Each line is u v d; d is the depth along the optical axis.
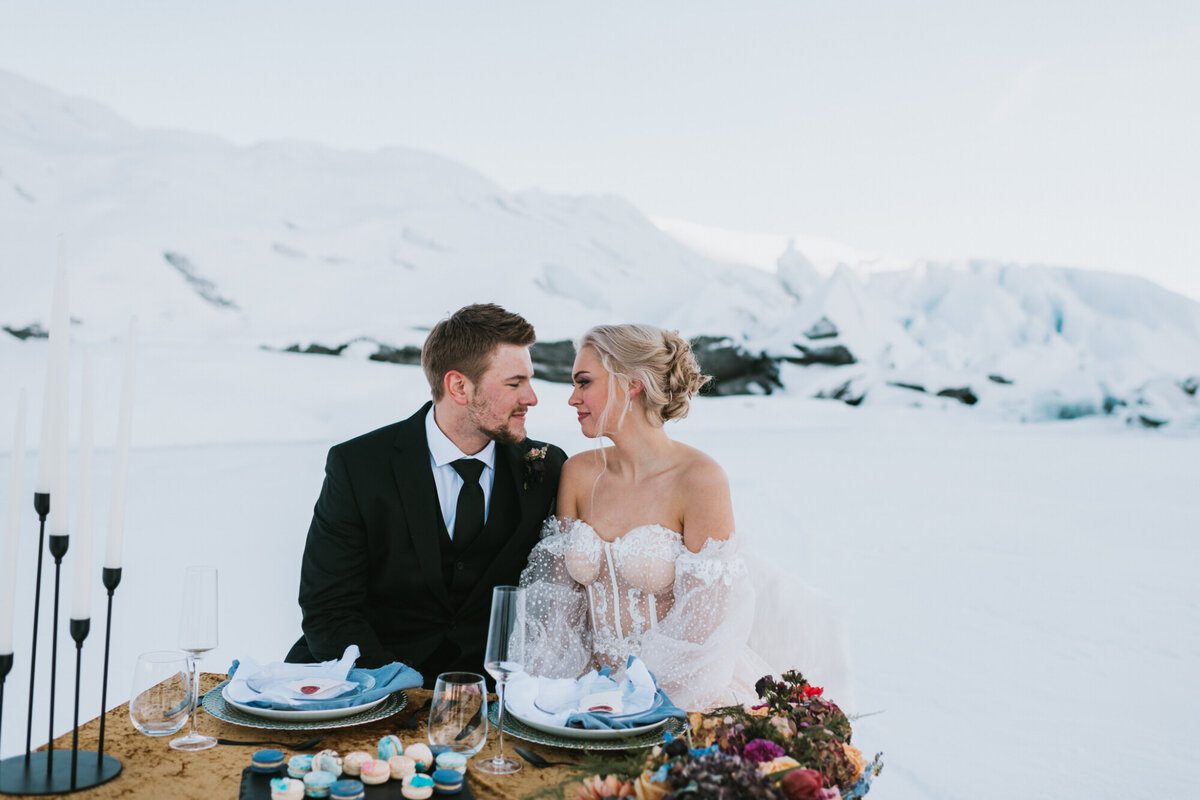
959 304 35.00
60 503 1.34
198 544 6.46
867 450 17.44
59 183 35.28
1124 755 3.53
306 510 8.03
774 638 2.46
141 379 17.00
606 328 2.43
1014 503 10.89
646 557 2.33
